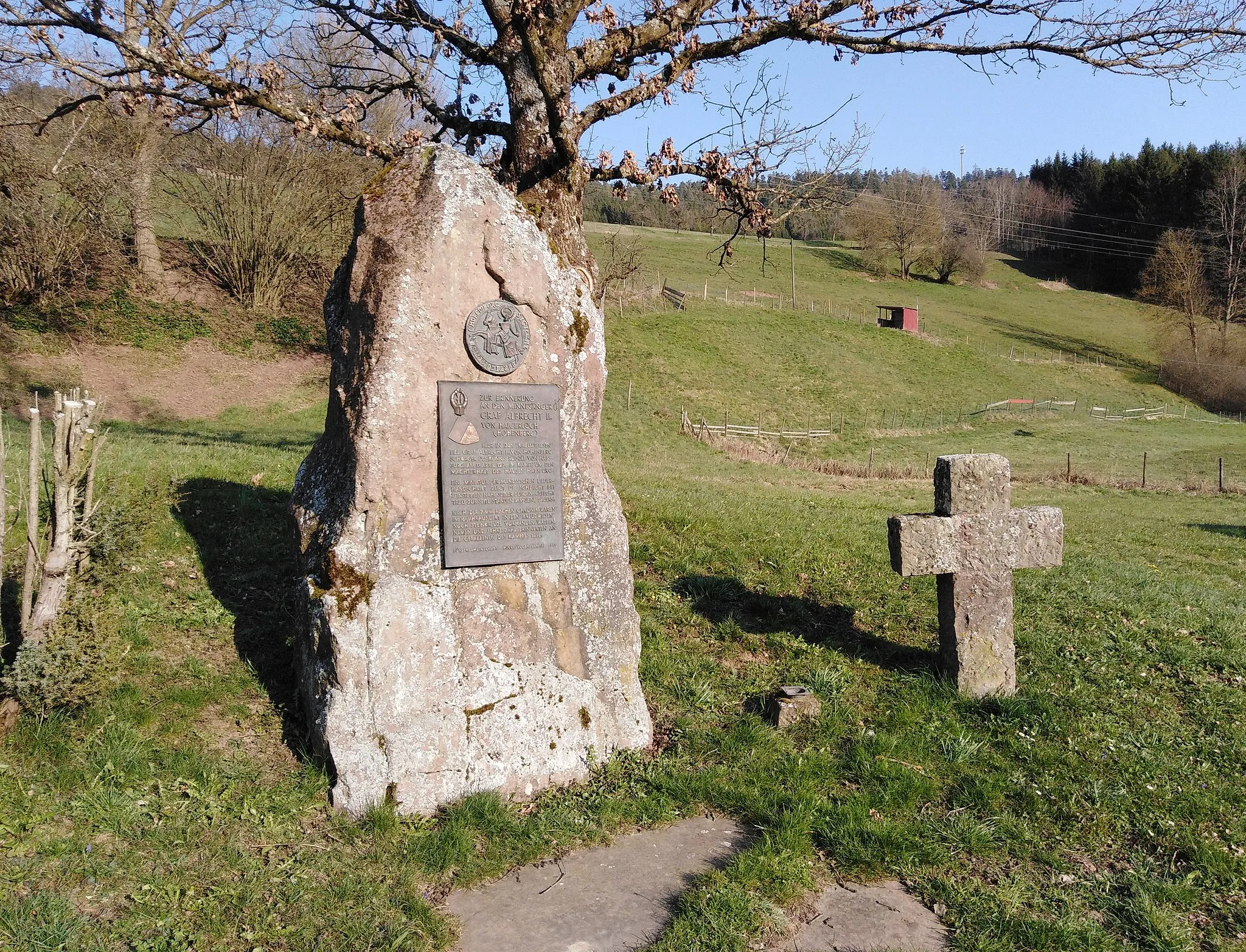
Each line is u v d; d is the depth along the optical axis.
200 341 34.78
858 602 10.40
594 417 7.20
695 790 6.68
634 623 7.40
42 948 4.40
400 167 6.66
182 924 4.78
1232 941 5.35
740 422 40.88
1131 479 33.56
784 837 6.05
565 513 7.01
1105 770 7.13
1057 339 73.12
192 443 18.58
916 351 59.19
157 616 8.00
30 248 30.91
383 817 5.90
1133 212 101.75
